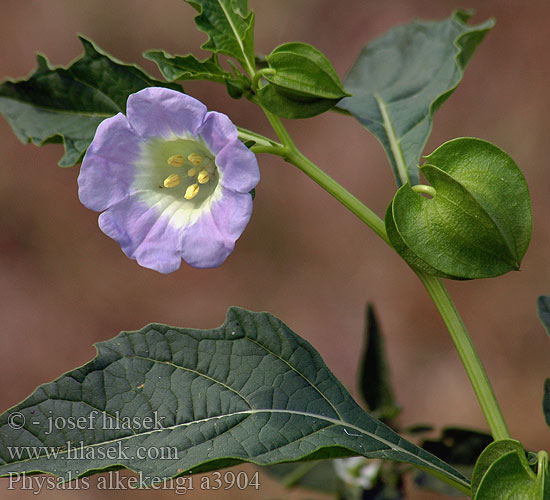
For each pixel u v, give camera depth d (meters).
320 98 0.39
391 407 0.45
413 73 0.45
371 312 0.45
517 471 0.36
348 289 0.97
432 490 0.45
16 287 1.00
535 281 0.91
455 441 0.43
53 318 0.99
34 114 0.42
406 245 0.38
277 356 0.39
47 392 0.38
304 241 1.00
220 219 0.38
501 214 0.37
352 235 0.99
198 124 0.38
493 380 0.88
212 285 0.99
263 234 1.00
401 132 0.44
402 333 0.93
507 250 0.38
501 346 0.90
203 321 0.97
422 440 0.43
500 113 1.00
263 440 0.38
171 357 0.39
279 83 0.39
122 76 0.42
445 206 0.38
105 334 0.98
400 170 0.43
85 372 0.38
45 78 0.42
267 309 0.97
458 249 0.38
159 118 0.38
